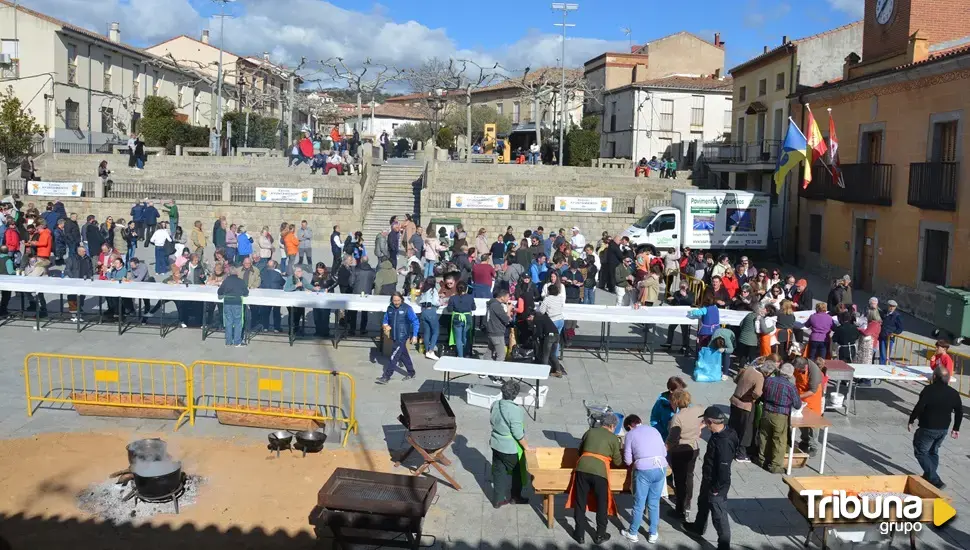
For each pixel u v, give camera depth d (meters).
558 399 13.43
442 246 24.23
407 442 10.87
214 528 8.59
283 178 36.47
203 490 9.50
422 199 31.81
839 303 16.03
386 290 17.33
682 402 9.29
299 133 68.25
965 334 18.31
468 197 31.75
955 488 10.27
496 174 40.16
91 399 11.80
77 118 46.81
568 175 40.59
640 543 8.68
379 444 11.16
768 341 14.63
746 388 10.84
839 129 27.00
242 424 11.54
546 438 11.58
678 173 41.16
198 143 51.84
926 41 22.52
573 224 31.88
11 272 17.91
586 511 9.29
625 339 17.92
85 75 47.41
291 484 9.75
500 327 14.41
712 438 8.52
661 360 16.20
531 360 14.76
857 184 24.91
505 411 9.22
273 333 17.02
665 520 9.26
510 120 76.69
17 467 9.98
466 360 12.71
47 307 18.77
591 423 9.55
